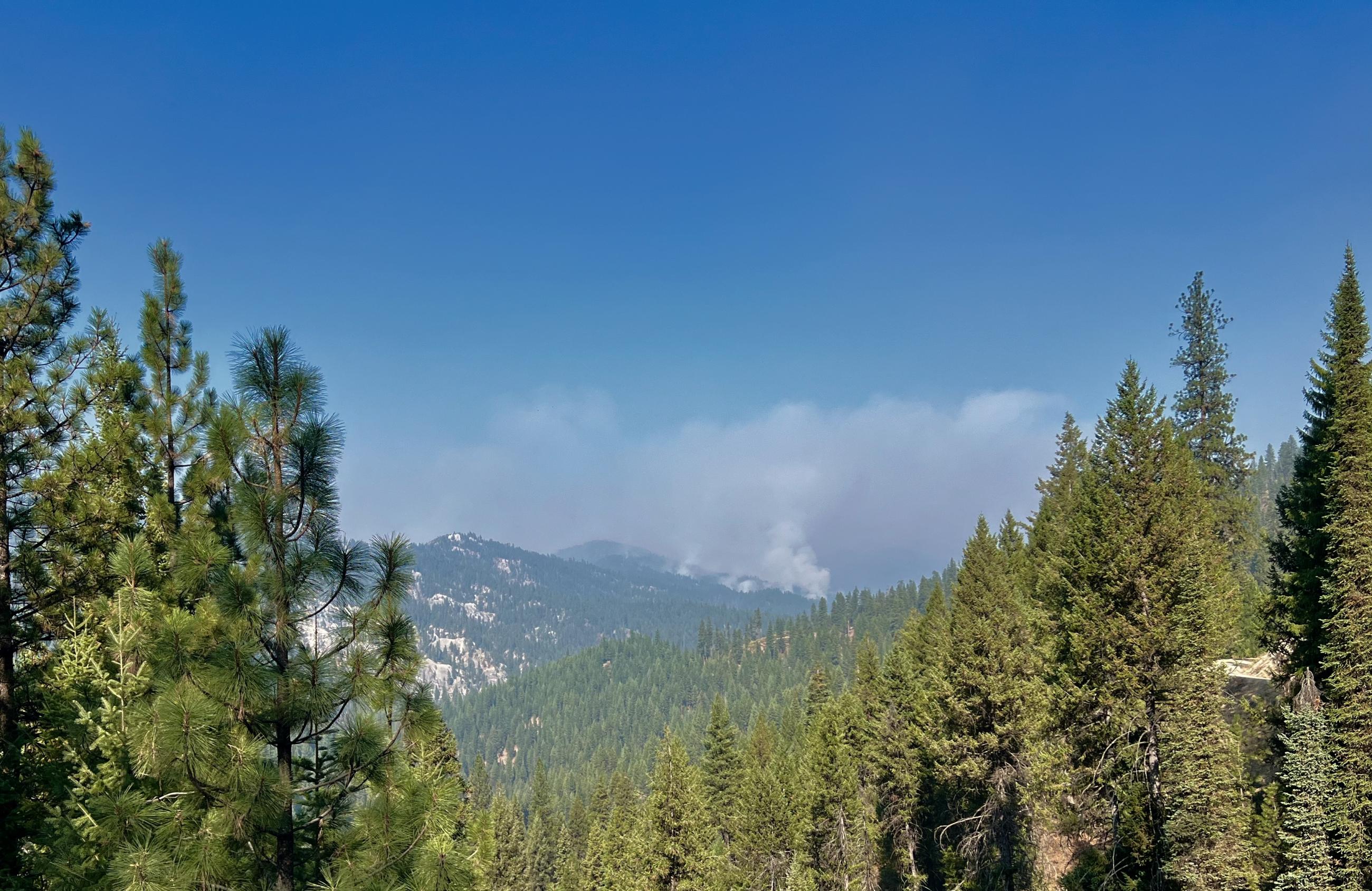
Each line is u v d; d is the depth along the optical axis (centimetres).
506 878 7194
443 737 3033
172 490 1894
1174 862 2477
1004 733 3084
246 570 1152
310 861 1223
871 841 4350
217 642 1098
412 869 1186
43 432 1708
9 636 1592
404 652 1207
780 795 4594
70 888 1135
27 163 1692
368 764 1229
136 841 1007
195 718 997
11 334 1698
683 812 3741
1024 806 3019
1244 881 2420
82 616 1642
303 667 1162
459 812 1291
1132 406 2842
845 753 4259
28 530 1639
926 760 4228
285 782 1104
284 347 1231
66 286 1759
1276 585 2867
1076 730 2755
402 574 1240
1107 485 2903
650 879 3709
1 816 1404
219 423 1170
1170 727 2519
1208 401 5225
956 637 3378
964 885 3472
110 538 1703
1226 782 2483
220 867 1030
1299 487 2889
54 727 1475
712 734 6731
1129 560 2616
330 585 1211
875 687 5859
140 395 1870
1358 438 2539
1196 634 2586
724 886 4234
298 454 1209
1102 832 2933
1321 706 2483
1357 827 2220
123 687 1302
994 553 5084
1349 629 2405
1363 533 2436
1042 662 3119
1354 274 2758
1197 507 3700
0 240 1675
